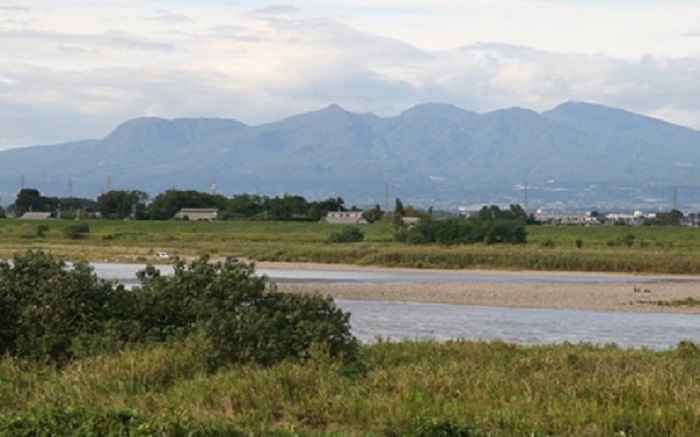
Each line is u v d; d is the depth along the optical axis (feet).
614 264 421.59
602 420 73.00
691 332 190.49
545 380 88.28
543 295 281.33
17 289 105.81
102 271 352.08
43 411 71.61
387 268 433.07
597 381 86.74
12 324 104.42
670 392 82.43
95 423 67.26
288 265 434.71
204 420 71.46
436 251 457.27
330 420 74.49
